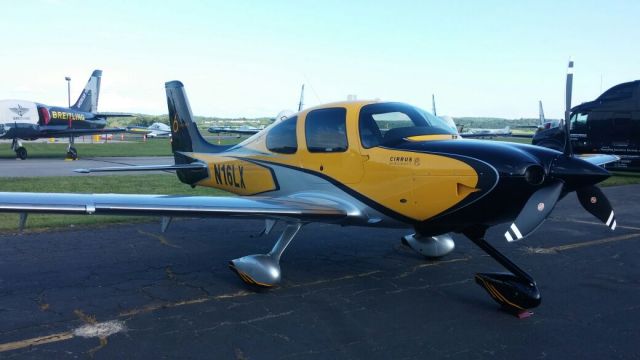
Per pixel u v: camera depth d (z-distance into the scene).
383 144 4.73
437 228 4.61
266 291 4.76
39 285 4.89
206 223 8.27
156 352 3.41
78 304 4.36
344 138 5.01
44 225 7.78
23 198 3.71
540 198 3.91
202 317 4.08
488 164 4.03
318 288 4.88
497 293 4.23
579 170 3.89
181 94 8.05
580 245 6.75
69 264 5.66
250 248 6.53
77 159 25.67
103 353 3.39
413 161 4.44
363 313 4.19
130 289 4.80
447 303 4.45
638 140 15.29
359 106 5.05
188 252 6.29
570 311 4.23
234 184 6.80
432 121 5.01
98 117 31.55
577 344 3.55
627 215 9.19
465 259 6.02
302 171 5.50
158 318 4.05
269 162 5.98
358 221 5.01
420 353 3.40
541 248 6.59
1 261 5.76
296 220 4.88
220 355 3.37
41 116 27.30
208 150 7.51
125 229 7.67
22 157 26.09
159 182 13.89
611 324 3.94
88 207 3.82
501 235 7.54
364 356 3.35
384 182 4.66
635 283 5.04
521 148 4.18
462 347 3.50
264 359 3.31
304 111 5.58
